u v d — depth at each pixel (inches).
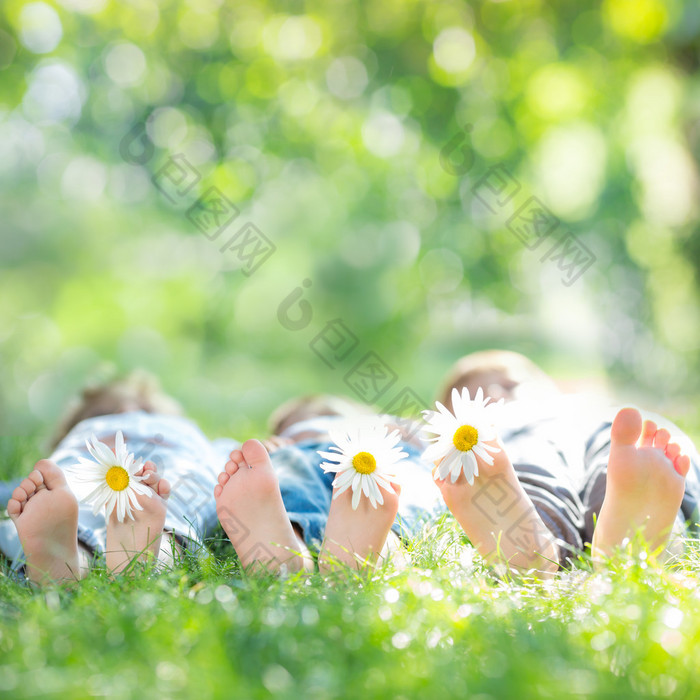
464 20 274.7
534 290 325.7
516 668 38.8
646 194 288.8
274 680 38.5
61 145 353.1
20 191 423.5
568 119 288.0
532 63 278.4
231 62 284.5
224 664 40.3
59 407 431.5
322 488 76.2
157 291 460.8
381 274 413.7
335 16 279.7
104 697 36.9
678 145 273.3
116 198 414.0
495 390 106.0
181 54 287.1
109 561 63.1
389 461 62.5
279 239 422.3
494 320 406.3
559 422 81.1
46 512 62.4
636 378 284.0
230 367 440.8
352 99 291.6
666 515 62.3
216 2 280.2
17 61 265.6
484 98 282.8
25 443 139.1
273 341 436.5
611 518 62.9
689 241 272.2
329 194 383.6
